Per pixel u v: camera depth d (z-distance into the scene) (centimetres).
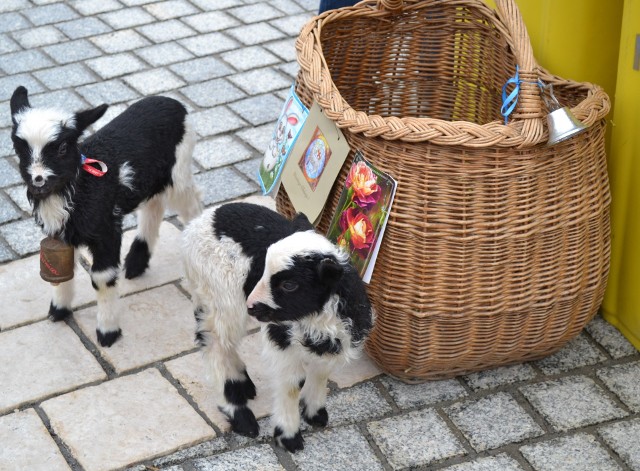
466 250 233
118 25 353
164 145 259
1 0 362
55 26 351
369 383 249
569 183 237
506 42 263
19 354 252
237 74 333
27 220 283
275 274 217
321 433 239
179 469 233
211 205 288
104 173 245
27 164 237
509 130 229
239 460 235
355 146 239
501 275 236
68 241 248
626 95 247
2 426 238
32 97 319
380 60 276
